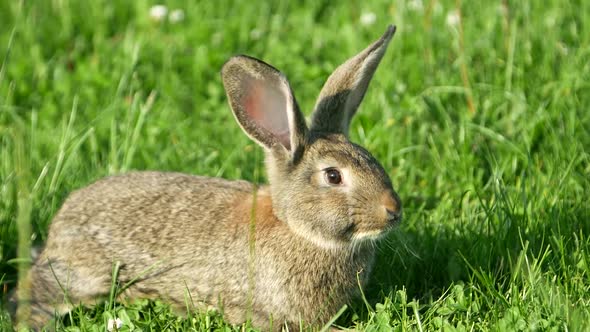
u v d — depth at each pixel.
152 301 13.66
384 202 12.66
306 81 18.94
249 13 21.73
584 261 13.29
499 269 13.69
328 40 20.44
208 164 16.31
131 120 16.80
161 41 20.42
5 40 20.72
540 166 16.03
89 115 17.92
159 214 13.72
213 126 17.55
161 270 13.49
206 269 13.38
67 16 21.42
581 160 15.80
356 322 13.34
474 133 16.66
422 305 13.16
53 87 19.09
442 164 16.11
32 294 13.46
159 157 16.42
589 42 18.97
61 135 16.61
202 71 19.39
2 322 12.73
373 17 20.62
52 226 13.99
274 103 13.41
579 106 17.05
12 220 14.86
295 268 13.10
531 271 13.02
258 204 13.56
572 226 14.34
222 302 13.38
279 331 13.30
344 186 12.82
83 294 13.59
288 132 13.48
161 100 18.44
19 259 12.84
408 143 16.77
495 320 12.39
